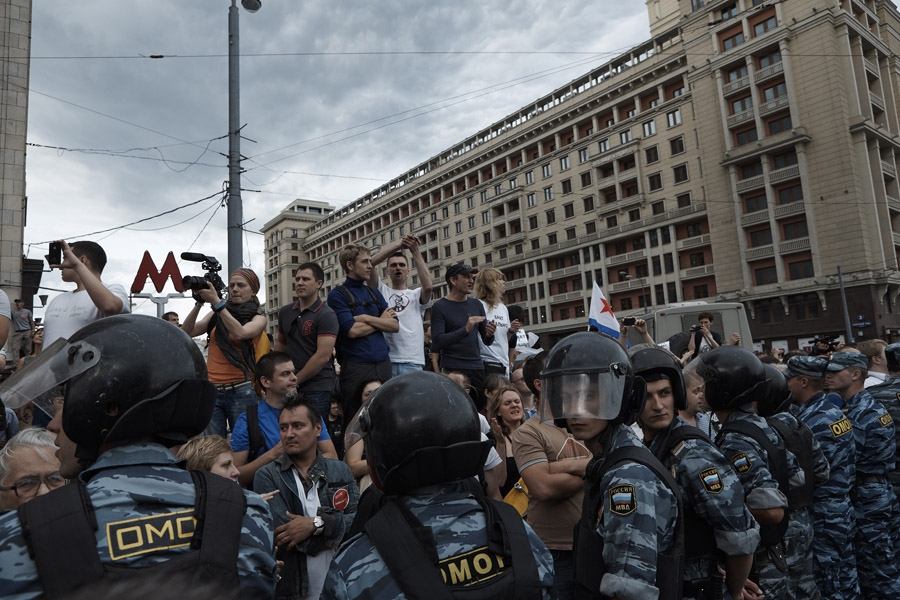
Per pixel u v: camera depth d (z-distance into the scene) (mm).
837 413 4117
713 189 44281
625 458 2141
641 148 50844
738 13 42906
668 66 48500
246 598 1355
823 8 38438
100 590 989
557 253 57062
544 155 59344
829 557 3986
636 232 50531
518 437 3514
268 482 3445
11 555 1199
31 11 13234
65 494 1301
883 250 38562
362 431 1709
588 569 2146
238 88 11578
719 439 3080
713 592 2355
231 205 11180
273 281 105938
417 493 1607
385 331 5367
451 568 1466
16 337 9602
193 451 3184
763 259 41812
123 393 1436
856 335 37250
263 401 4297
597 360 2225
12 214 12492
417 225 75125
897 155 43250
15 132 12695
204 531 1342
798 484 3213
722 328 15398
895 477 4973
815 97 39031
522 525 1624
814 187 39188
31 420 3088
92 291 3584
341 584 1516
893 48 44562
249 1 11883
